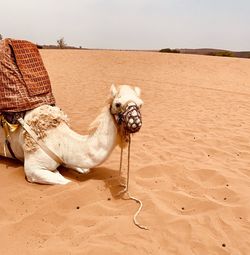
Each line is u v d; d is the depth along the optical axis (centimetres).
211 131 950
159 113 1181
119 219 445
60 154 529
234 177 602
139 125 451
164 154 714
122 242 405
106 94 1553
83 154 512
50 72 2403
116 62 2938
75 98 1432
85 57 3136
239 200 519
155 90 1769
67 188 506
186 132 912
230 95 1705
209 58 3134
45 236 419
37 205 477
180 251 397
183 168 623
